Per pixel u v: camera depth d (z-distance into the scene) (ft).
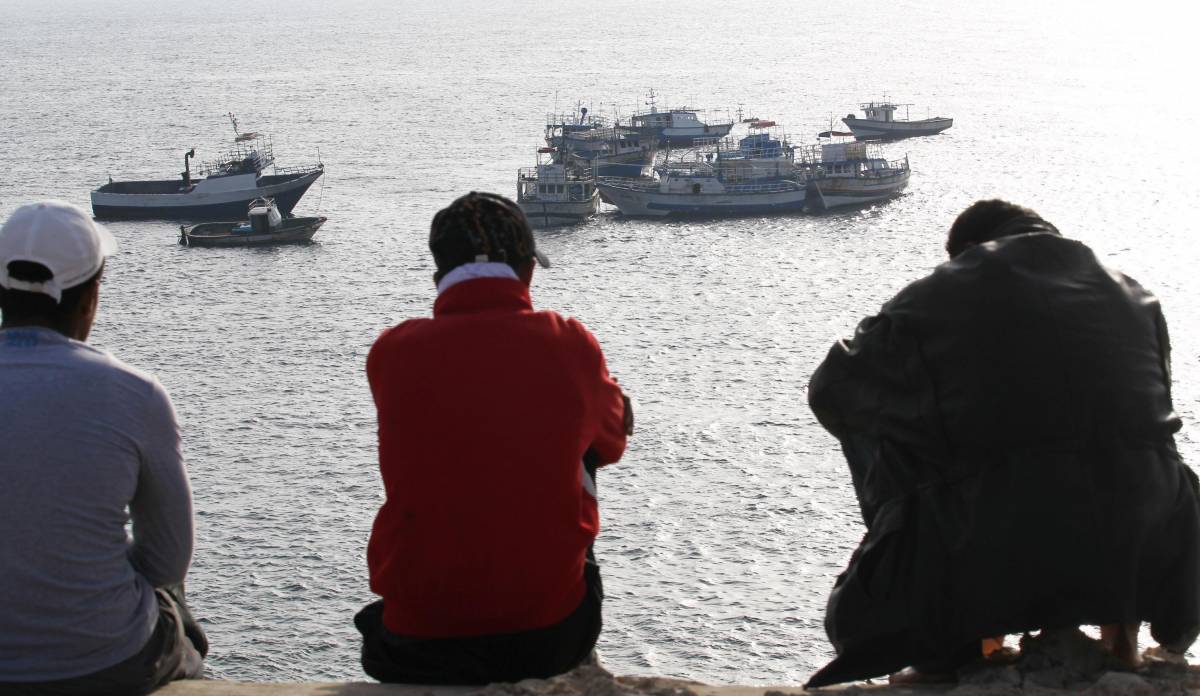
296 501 229.45
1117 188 584.81
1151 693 22.27
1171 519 24.35
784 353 337.11
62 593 22.88
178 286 416.67
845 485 237.25
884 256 460.96
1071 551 23.06
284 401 293.84
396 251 466.29
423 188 606.55
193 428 273.95
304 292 408.26
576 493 22.59
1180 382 305.53
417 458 22.08
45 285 23.65
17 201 588.09
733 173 544.62
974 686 23.27
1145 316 24.41
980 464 23.59
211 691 24.13
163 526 24.09
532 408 22.17
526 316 22.89
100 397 23.09
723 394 298.15
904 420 24.29
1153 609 24.49
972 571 23.39
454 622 22.66
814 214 537.65
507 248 23.38
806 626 184.75
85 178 645.92
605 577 201.05
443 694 22.47
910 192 581.94
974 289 24.06
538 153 627.05
